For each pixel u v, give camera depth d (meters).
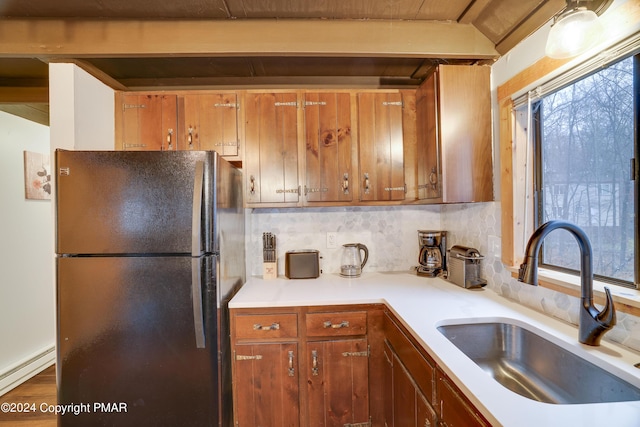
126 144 1.84
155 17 1.51
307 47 1.55
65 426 1.38
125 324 1.38
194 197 1.35
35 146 2.82
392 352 1.46
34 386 2.46
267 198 1.89
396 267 2.26
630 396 0.80
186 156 1.39
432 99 1.68
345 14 1.52
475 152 1.60
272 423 1.58
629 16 0.94
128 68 1.97
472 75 1.61
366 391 1.61
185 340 1.38
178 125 1.86
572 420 0.65
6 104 2.28
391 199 1.93
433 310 1.35
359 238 2.24
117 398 1.39
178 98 1.87
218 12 1.48
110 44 1.51
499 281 1.60
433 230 2.19
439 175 1.61
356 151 1.92
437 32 1.58
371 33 1.57
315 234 2.22
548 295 1.27
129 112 1.85
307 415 1.59
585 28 0.95
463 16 1.54
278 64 1.94
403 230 2.27
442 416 0.94
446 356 0.93
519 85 1.41
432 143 1.68
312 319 1.59
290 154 1.89
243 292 1.73
